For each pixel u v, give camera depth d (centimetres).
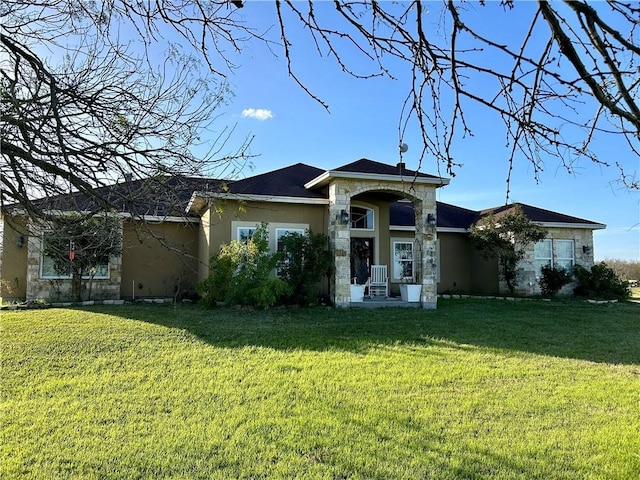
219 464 455
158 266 1809
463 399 631
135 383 698
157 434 520
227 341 984
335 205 1525
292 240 1507
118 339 980
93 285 1683
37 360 816
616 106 188
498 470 445
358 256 1852
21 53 344
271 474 437
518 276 2002
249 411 585
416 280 1738
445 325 1218
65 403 616
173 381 707
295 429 532
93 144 343
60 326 1091
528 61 195
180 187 376
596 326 1259
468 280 2228
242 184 1639
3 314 1265
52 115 334
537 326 1241
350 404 610
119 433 522
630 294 2164
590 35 188
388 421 555
